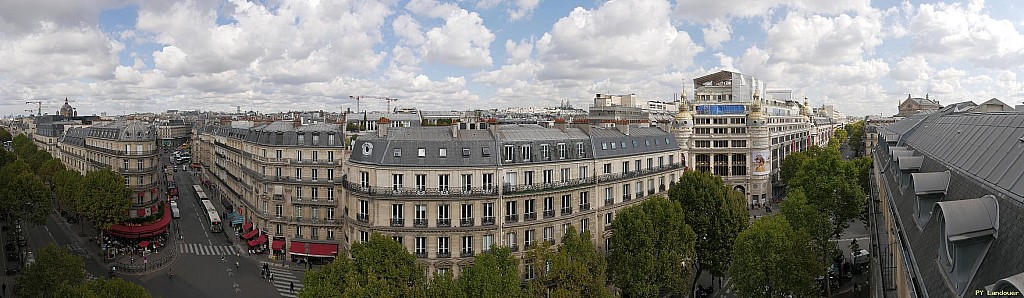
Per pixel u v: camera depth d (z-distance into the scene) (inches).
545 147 3444.9
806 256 2810.0
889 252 2316.7
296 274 4320.9
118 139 6018.7
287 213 4724.4
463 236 3240.7
